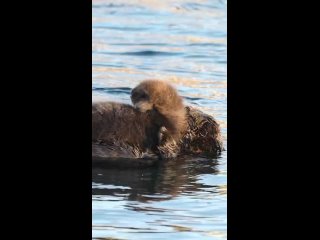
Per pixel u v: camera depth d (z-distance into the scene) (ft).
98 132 86.22
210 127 89.51
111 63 122.72
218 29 149.18
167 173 80.53
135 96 88.69
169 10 165.07
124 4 167.84
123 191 74.13
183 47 135.13
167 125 87.71
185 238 62.80
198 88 109.29
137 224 65.67
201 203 71.31
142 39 140.56
